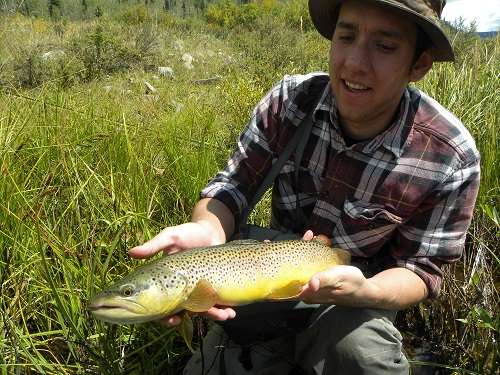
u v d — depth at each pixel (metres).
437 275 0.90
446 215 0.89
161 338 0.94
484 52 2.11
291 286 0.82
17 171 1.20
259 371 0.92
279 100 0.99
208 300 0.73
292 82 0.99
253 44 5.89
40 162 1.29
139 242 1.08
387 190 0.89
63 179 1.25
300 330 0.90
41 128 1.42
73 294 0.93
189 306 0.73
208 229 0.90
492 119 1.53
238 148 1.03
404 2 0.76
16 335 0.89
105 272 0.93
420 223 0.90
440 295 1.10
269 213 1.40
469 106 1.64
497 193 1.40
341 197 0.92
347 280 0.76
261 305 0.88
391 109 0.85
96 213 1.17
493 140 1.49
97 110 1.86
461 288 1.11
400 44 0.80
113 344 0.89
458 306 1.07
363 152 0.89
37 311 1.00
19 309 0.96
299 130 0.95
